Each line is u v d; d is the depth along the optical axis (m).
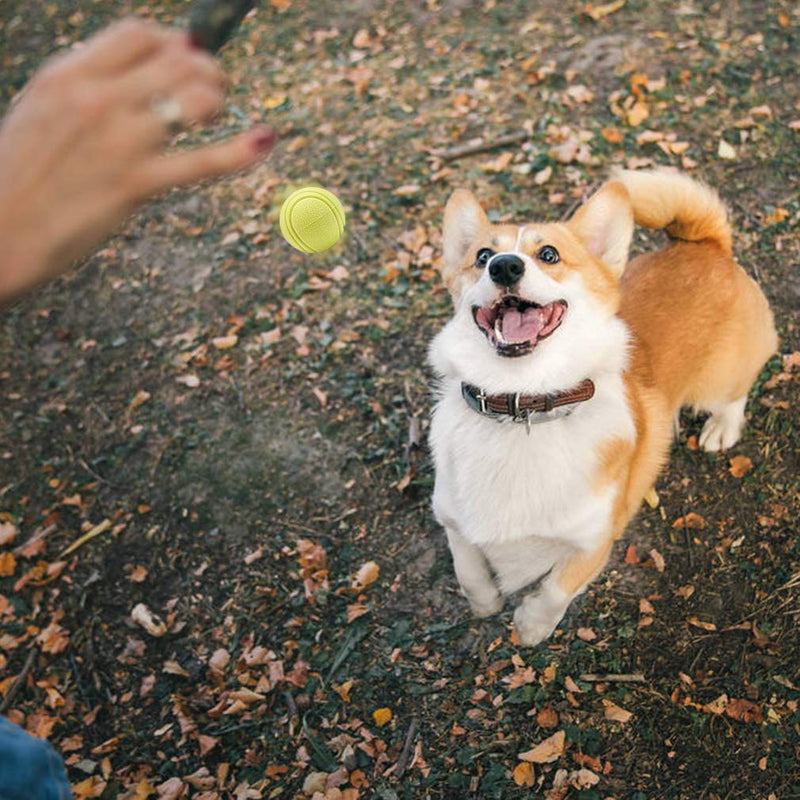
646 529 1.24
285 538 1.34
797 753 1.00
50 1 2.98
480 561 1.07
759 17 2.02
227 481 1.43
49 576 1.35
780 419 1.31
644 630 1.14
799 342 1.39
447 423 1.02
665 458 1.13
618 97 1.89
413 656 1.17
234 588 1.30
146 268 1.83
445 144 1.90
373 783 1.07
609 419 0.97
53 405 1.61
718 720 1.04
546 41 2.14
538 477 0.96
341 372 1.53
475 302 0.94
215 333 1.66
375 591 1.25
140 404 1.58
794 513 1.21
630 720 1.06
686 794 1.00
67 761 1.16
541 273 0.92
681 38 2.02
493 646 1.16
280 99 2.20
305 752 1.11
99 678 1.24
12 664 1.27
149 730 1.17
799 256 1.49
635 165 1.72
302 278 1.70
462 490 1.00
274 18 2.57
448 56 2.19
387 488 1.36
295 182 1.92
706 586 1.17
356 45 2.35
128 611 1.30
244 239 1.83
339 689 1.16
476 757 1.07
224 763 1.12
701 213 1.15
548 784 1.03
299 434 1.46
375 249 1.72
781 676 1.07
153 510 1.42
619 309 1.14
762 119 1.75
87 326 1.75
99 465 1.50
